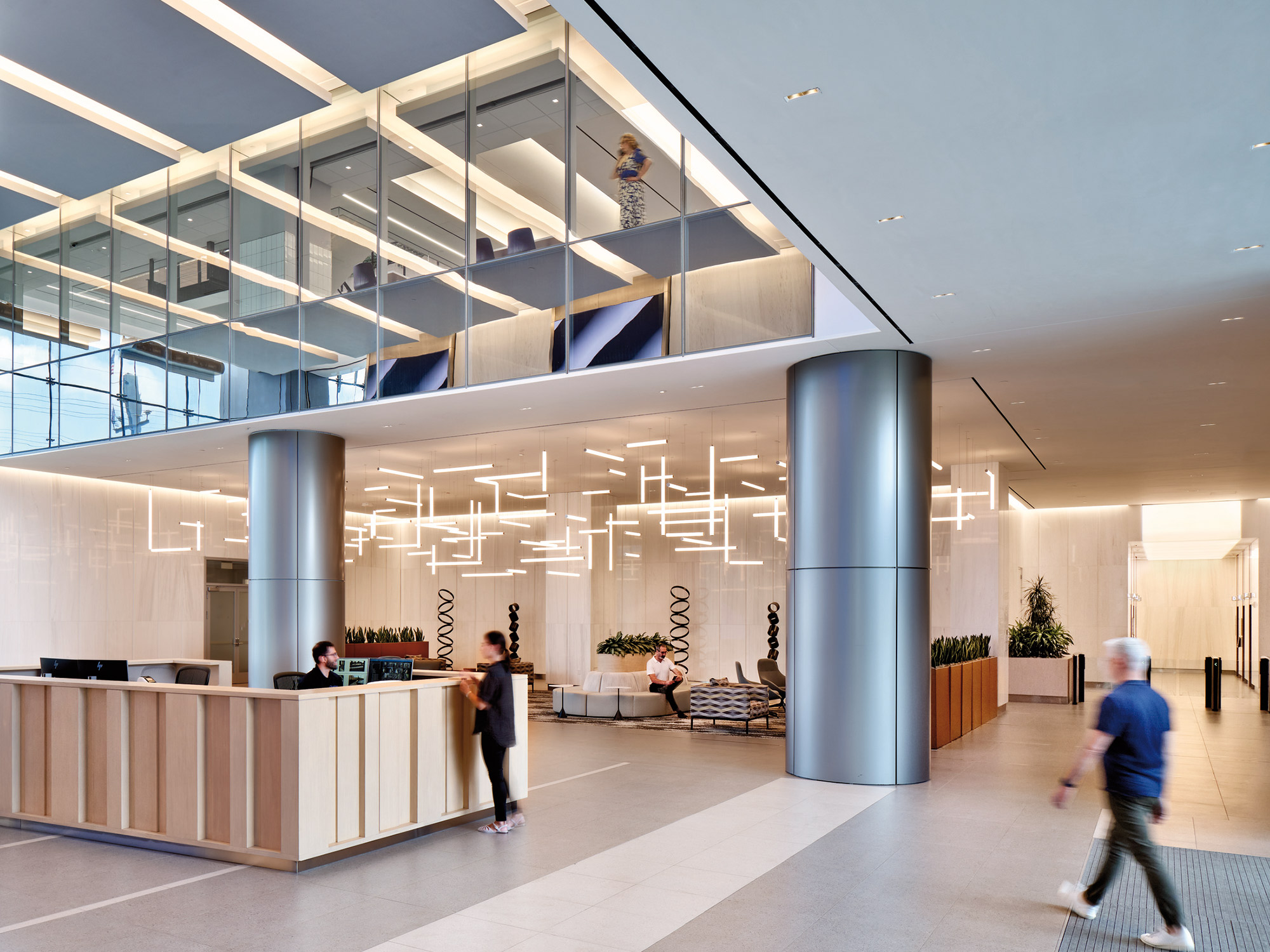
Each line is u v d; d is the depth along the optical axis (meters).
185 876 6.23
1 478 17.81
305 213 12.93
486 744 7.46
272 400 13.05
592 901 5.62
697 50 4.33
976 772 10.27
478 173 11.62
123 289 14.68
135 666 16.80
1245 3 3.91
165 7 8.63
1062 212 6.14
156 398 14.22
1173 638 31.41
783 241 9.77
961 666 13.59
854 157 5.38
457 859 6.59
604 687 16.78
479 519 25.59
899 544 9.70
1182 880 6.16
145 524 20.34
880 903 5.61
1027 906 5.55
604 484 21.77
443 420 13.34
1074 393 11.95
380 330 12.19
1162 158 5.36
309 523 13.91
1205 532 23.62
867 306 8.26
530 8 11.41
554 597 23.33
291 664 13.63
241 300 13.41
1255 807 8.50
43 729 7.79
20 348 15.86
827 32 4.17
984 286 7.69
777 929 5.15
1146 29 4.12
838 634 9.73
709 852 6.78
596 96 10.96
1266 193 5.82
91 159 11.71
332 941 4.96
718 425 13.84
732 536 24.30
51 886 6.05
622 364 10.42
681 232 10.28
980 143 5.20
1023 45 4.25
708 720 15.44
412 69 9.67
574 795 8.92
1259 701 19.08
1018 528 23.02
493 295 11.38
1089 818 7.93
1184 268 7.23
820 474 9.95
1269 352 9.88
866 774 9.51
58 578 18.59
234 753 6.62
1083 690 21.06
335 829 6.57
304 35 8.97
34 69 9.55
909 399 9.83
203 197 13.93
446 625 28.36
